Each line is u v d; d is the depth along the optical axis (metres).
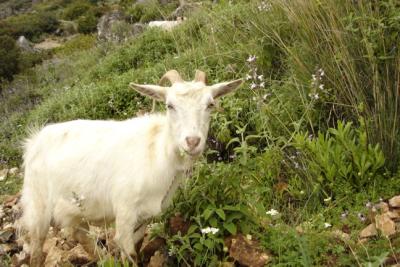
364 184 2.32
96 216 2.24
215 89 2.07
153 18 7.94
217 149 2.82
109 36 8.24
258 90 2.77
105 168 2.16
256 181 2.45
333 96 2.54
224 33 3.70
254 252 2.04
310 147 2.37
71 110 4.38
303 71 2.71
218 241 2.03
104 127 2.26
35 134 2.44
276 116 2.56
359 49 2.53
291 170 2.44
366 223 2.14
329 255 2.01
